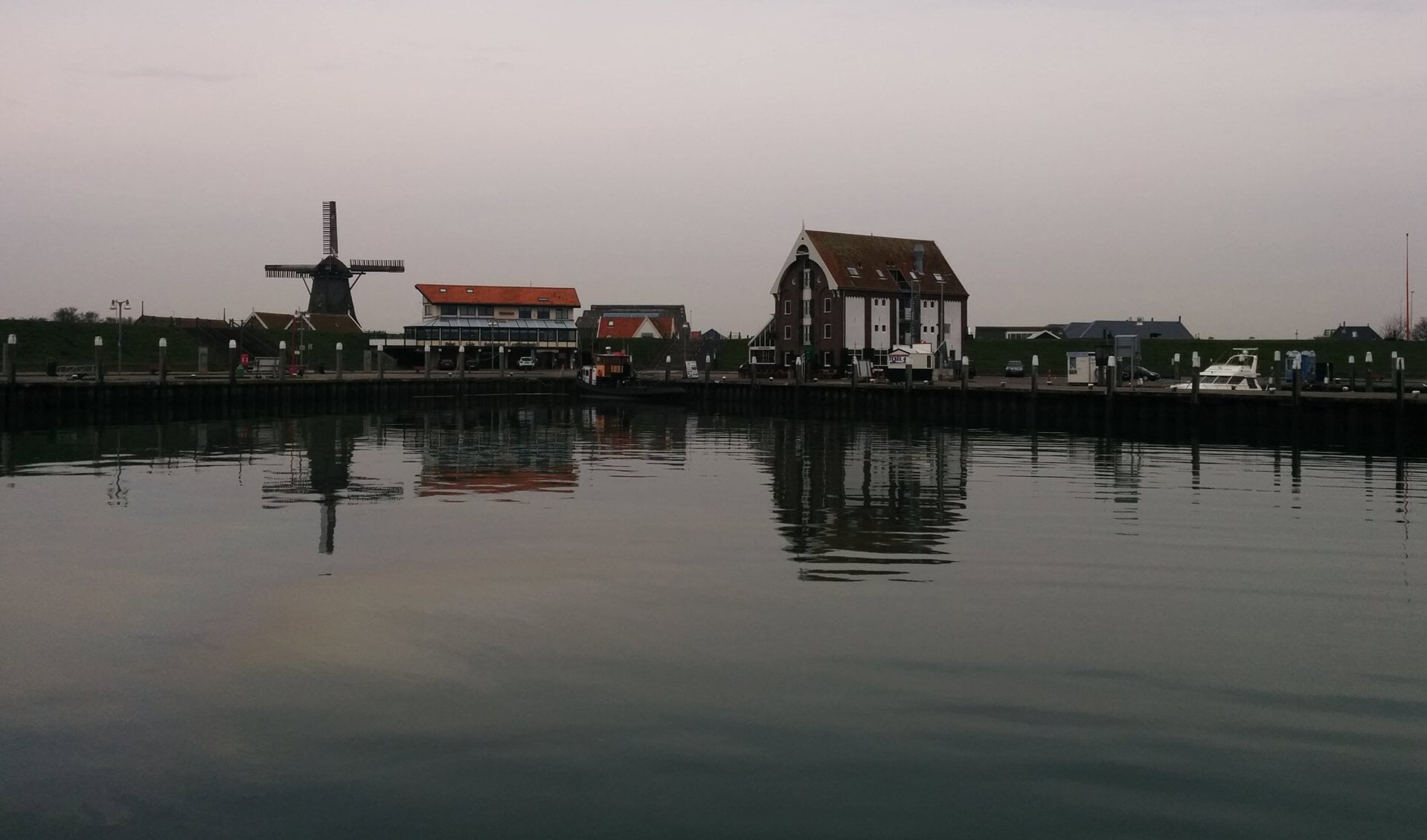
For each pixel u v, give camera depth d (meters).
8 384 59.97
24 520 24.69
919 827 9.17
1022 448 44.84
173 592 17.33
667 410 82.88
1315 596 16.91
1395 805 9.52
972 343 128.88
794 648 14.05
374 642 14.44
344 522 24.33
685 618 15.59
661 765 10.38
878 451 43.47
